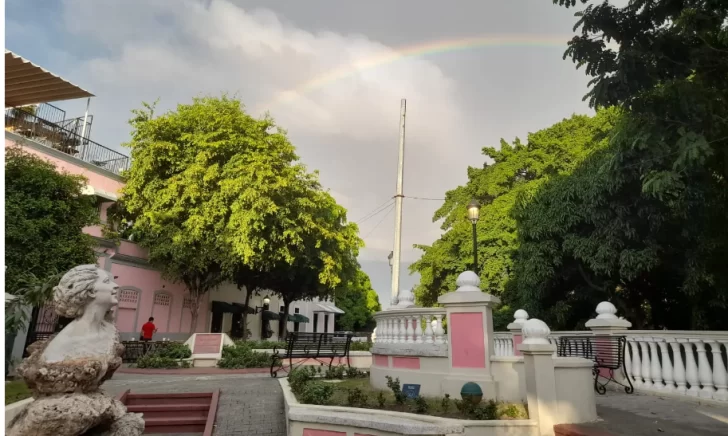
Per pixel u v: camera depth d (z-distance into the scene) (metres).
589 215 14.42
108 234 21.00
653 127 6.52
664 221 12.71
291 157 24.81
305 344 12.00
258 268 24.12
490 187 25.58
